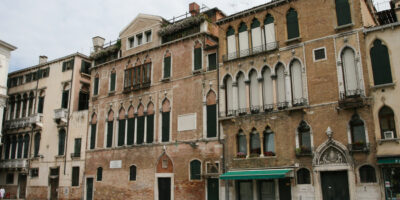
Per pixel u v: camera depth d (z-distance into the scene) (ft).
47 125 124.98
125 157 100.07
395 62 64.34
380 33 66.49
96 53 115.85
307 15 75.20
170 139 91.40
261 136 76.28
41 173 121.80
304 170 70.08
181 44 95.35
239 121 79.92
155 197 90.79
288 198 70.95
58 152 119.03
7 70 120.67
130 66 106.22
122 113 104.58
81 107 123.03
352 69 68.74
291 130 72.59
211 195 81.41
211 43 93.25
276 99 75.97
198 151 85.40
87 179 108.58
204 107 86.63
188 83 91.35
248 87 80.33
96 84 114.83
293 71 75.31
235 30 84.74
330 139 67.72
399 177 61.11
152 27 103.30
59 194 114.42
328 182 67.77
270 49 78.07
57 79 127.13
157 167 92.43
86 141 111.86
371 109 64.85
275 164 73.15
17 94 138.72
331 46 71.15
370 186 62.64
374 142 63.57
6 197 129.80
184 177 86.58
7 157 134.72
